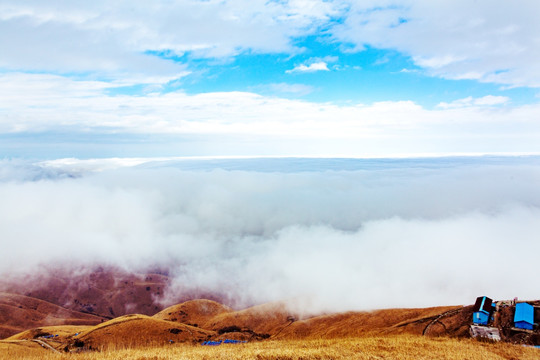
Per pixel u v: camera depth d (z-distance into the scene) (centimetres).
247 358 2380
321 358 2441
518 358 2630
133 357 2423
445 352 2700
